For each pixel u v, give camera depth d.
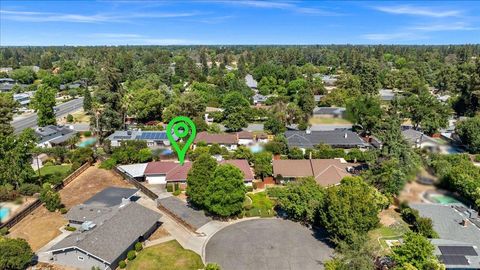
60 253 46.97
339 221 48.78
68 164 86.44
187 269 46.84
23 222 58.56
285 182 72.62
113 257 45.53
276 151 90.00
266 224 58.44
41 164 85.50
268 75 199.75
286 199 58.97
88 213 56.88
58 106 156.12
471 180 62.09
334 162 75.69
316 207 56.06
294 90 165.25
